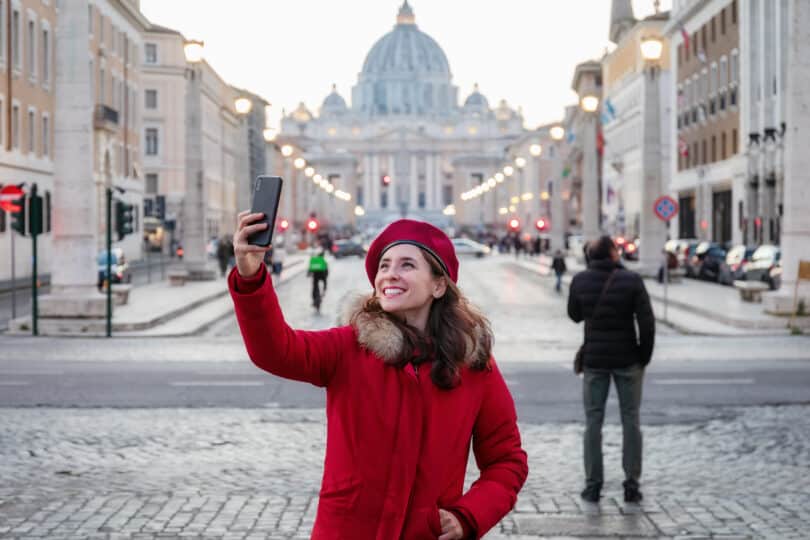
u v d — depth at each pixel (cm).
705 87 6794
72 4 2625
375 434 419
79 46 2634
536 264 7481
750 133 5616
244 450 1246
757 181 5566
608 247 1030
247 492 1041
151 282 4997
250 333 411
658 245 4606
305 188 18712
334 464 423
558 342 2552
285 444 1280
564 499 1020
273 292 414
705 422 1425
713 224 6669
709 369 1978
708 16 6694
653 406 1559
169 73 9912
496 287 5031
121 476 1110
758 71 5741
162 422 1423
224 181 12075
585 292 1020
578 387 1764
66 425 1397
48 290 4456
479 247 9869
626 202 9756
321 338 429
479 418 445
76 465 1162
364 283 5353
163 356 2198
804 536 888
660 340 2534
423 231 440
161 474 1120
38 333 2648
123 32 7419
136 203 7981
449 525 419
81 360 2120
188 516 948
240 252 405
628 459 1009
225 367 2016
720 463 1175
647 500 1015
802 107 2773
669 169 8481
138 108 8006
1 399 1612
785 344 2428
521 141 19088
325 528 422
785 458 1197
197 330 2759
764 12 5556
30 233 2622
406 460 419
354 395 421
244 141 5353
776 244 5344
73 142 2670
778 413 1491
